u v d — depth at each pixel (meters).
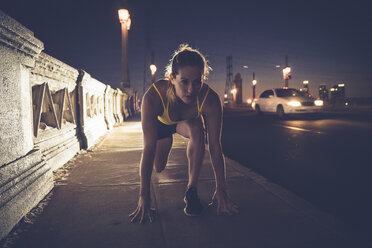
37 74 2.63
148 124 1.65
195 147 1.84
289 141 5.48
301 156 4.01
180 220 1.71
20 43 1.81
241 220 1.71
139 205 1.71
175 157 3.72
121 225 1.63
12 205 1.57
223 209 1.79
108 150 4.21
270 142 5.40
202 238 1.48
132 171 2.92
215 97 1.73
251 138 5.98
